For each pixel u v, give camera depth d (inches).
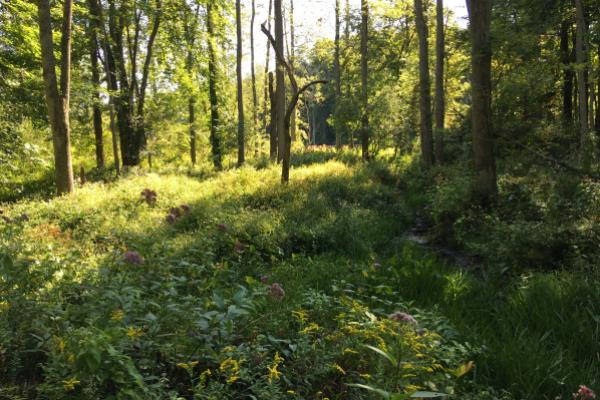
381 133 852.6
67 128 493.4
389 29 1085.1
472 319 186.7
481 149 393.7
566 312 174.7
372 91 869.8
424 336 122.6
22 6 558.6
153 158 1034.1
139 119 818.2
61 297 148.3
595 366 143.5
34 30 578.9
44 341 117.8
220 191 480.7
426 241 363.6
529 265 254.7
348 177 565.0
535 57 665.0
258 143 1090.1
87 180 703.7
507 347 148.2
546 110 745.6
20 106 587.5
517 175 479.8
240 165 790.5
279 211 378.9
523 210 348.8
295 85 486.6
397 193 546.3
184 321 128.9
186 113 1001.5
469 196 383.2
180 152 1093.1
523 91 605.0
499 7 660.7
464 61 850.8
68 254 198.4
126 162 829.2
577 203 311.3
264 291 159.0
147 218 354.6
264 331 150.8
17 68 589.9
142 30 848.9
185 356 122.3
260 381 118.3
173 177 628.7
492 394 127.9
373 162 758.5
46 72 478.0
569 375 134.6
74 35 709.9
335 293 199.0
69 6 488.4
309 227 332.5
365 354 133.1
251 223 320.2
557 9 652.7
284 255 291.7
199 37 842.2
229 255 260.4
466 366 118.4
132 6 749.3
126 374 105.3
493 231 316.2
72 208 375.2
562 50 749.3
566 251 253.0
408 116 922.7
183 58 843.4
